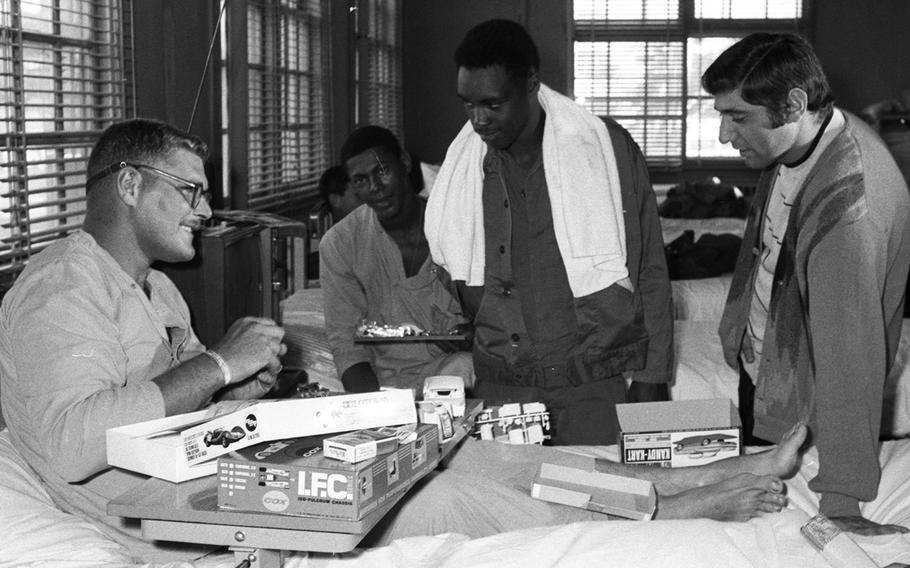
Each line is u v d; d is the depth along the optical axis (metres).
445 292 2.67
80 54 2.77
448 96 8.07
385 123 7.49
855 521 1.82
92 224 1.87
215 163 3.62
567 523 1.86
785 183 2.04
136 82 3.05
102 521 1.80
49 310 1.69
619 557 1.60
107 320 1.76
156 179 1.85
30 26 2.61
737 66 1.93
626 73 8.12
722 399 2.28
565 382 2.38
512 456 2.15
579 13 8.07
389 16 7.55
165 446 1.47
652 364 2.41
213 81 3.61
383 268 2.69
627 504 1.91
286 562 1.65
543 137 2.33
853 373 1.83
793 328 2.05
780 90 1.88
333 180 4.01
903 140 5.96
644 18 8.05
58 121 2.55
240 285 2.37
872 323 1.83
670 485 2.08
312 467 1.37
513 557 1.63
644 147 8.18
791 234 1.98
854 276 1.82
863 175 1.85
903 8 8.03
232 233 2.31
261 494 1.39
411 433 1.53
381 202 2.57
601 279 2.29
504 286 2.37
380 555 1.68
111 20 2.89
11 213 2.47
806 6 8.07
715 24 8.05
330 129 5.83
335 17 5.86
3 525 1.67
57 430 1.62
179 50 3.31
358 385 2.66
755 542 1.67
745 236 2.31
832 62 8.11
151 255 1.91
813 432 2.22
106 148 1.85
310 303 3.70
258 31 4.64
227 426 1.49
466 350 2.73
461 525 1.89
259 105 4.65
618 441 2.28
